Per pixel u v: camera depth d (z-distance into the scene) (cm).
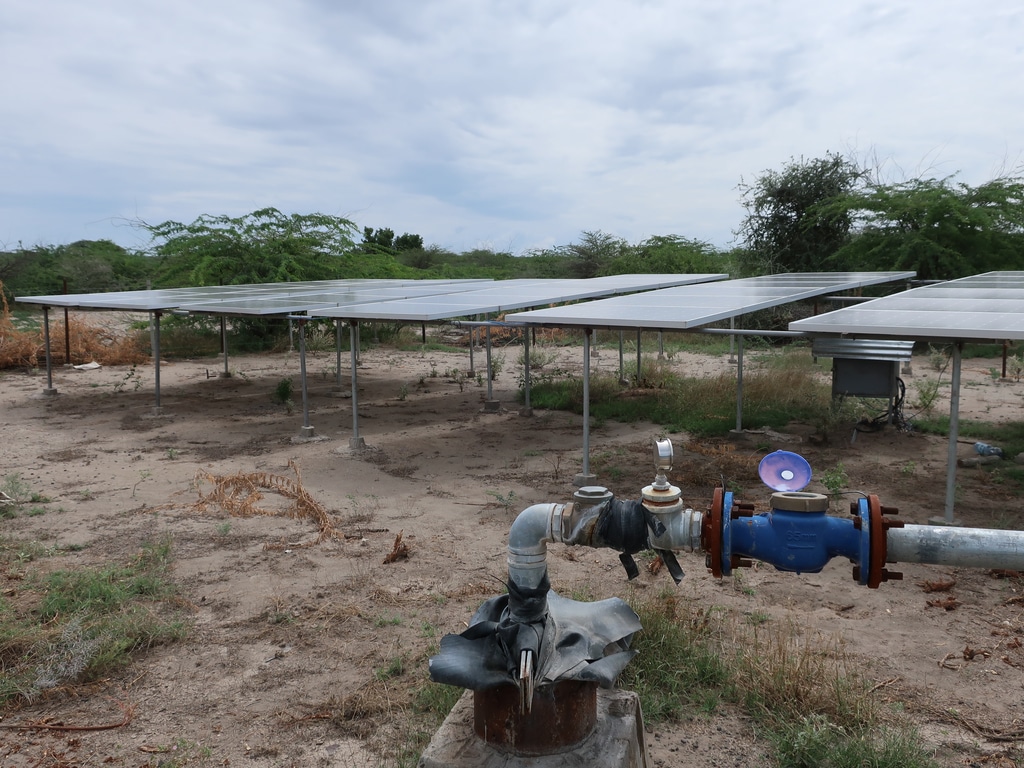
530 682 257
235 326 2258
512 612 277
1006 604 556
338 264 2516
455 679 263
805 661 442
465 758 282
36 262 3119
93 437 1124
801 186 2447
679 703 429
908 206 2142
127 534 716
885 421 1109
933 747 386
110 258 3331
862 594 575
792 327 744
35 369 1780
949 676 456
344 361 1967
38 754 396
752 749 392
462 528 727
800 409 1245
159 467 957
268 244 2350
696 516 245
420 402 1402
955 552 217
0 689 445
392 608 557
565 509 263
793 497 231
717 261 3178
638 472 912
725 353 2019
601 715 311
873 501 224
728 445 987
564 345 2286
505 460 982
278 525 741
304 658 490
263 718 426
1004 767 371
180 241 2298
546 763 277
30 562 645
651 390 1442
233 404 1384
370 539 699
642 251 3394
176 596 575
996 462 923
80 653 475
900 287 2162
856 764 369
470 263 4612
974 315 734
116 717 429
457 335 2583
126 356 1923
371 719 423
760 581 599
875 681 449
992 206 2127
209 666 482
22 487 865
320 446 1062
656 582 594
